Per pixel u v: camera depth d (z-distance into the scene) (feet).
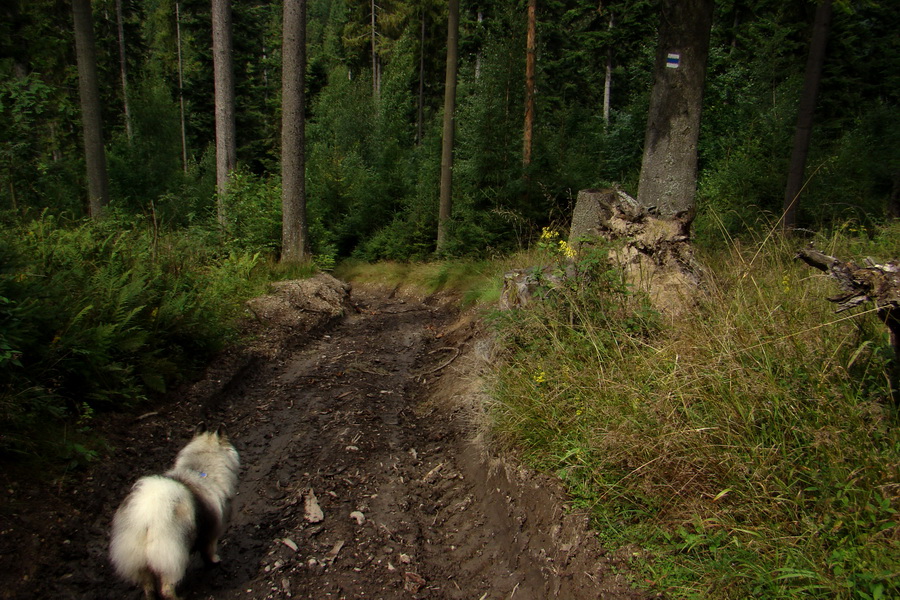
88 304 17.26
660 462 10.61
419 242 58.34
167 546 9.21
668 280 16.57
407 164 76.18
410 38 117.39
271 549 12.19
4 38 38.68
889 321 9.29
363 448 16.98
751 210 30.12
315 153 82.69
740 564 8.51
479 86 50.11
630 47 71.97
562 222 42.60
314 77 126.72
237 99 109.70
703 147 44.83
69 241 20.99
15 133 36.06
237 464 12.53
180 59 111.04
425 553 12.25
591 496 11.18
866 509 7.98
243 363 23.16
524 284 18.81
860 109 46.96
